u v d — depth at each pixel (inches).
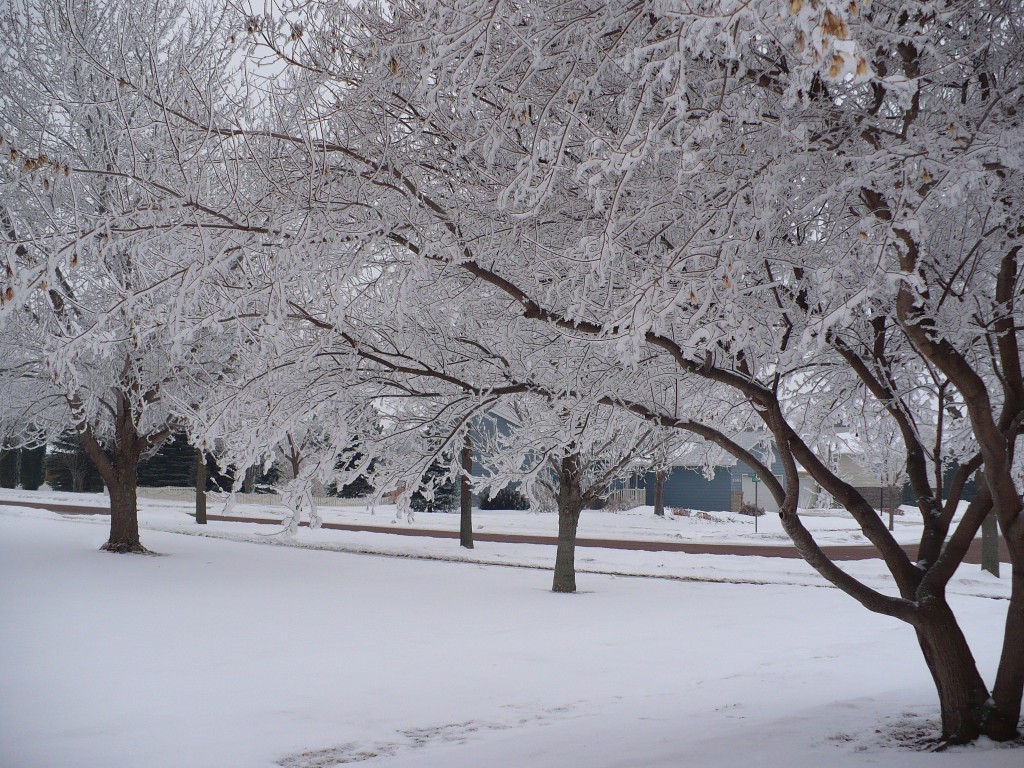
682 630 457.1
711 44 161.0
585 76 175.5
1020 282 208.5
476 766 212.1
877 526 228.4
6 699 289.9
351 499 1768.0
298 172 201.8
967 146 148.5
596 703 299.0
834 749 203.2
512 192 195.0
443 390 265.7
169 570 649.0
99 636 398.6
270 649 384.5
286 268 185.3
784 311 205.8
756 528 1333.7
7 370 677.3
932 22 164.4
